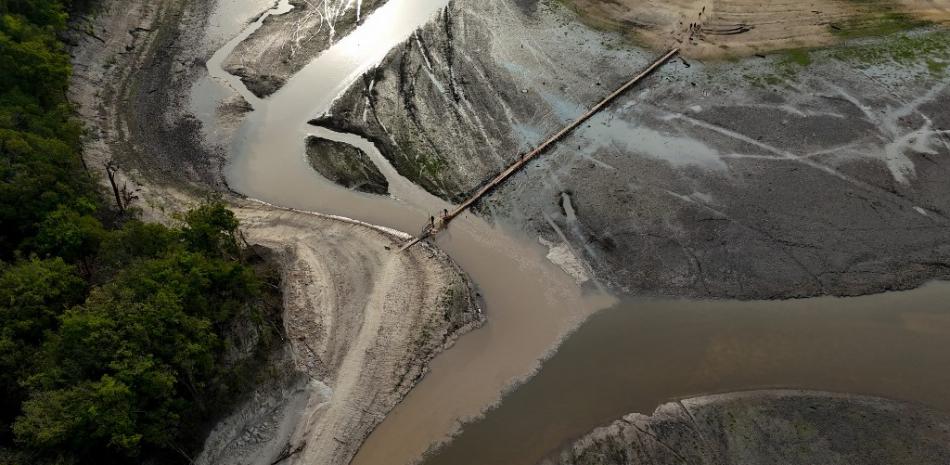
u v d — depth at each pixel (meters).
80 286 32.84
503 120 54.69
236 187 50.72
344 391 36.88
